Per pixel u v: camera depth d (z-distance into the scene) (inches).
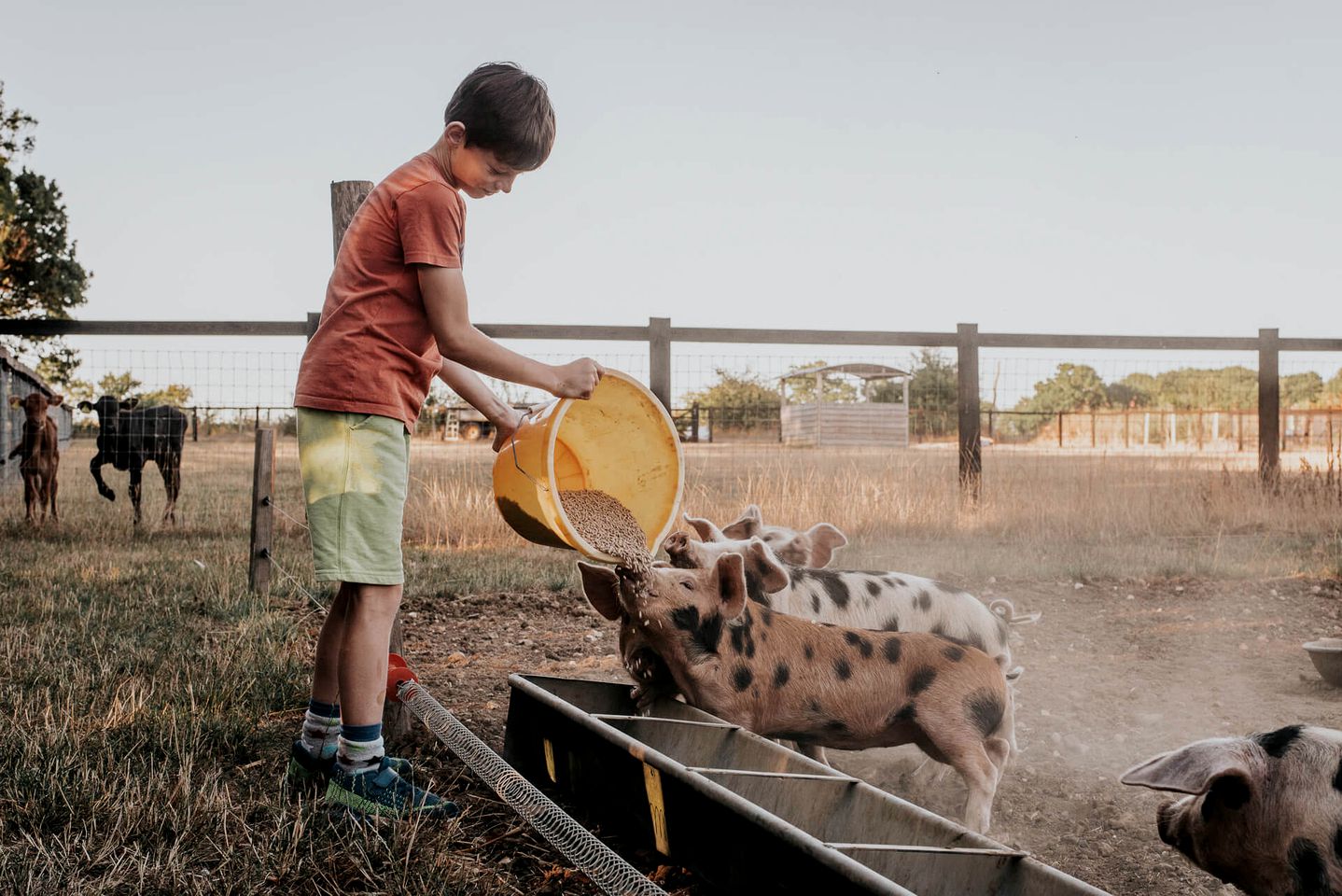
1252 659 258.1
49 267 1448.1
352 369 133.9
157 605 279.4
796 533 206.2
